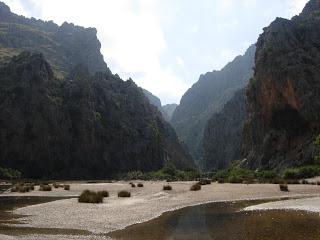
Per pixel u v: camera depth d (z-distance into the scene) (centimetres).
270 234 1625
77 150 13612
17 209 2697
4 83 13025
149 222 2058
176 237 1627
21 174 11956
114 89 17225
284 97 9844
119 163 14812
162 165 16550
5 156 12162
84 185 6238
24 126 12550
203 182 5828
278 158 9406
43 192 4709
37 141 12638
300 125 9425
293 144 9300
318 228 1738
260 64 10712
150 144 16238
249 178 7281
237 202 3109
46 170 12719
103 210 2569
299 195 3606
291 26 10644
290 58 9900
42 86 13275
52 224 1994
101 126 14488
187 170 14788
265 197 3491
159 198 3453
